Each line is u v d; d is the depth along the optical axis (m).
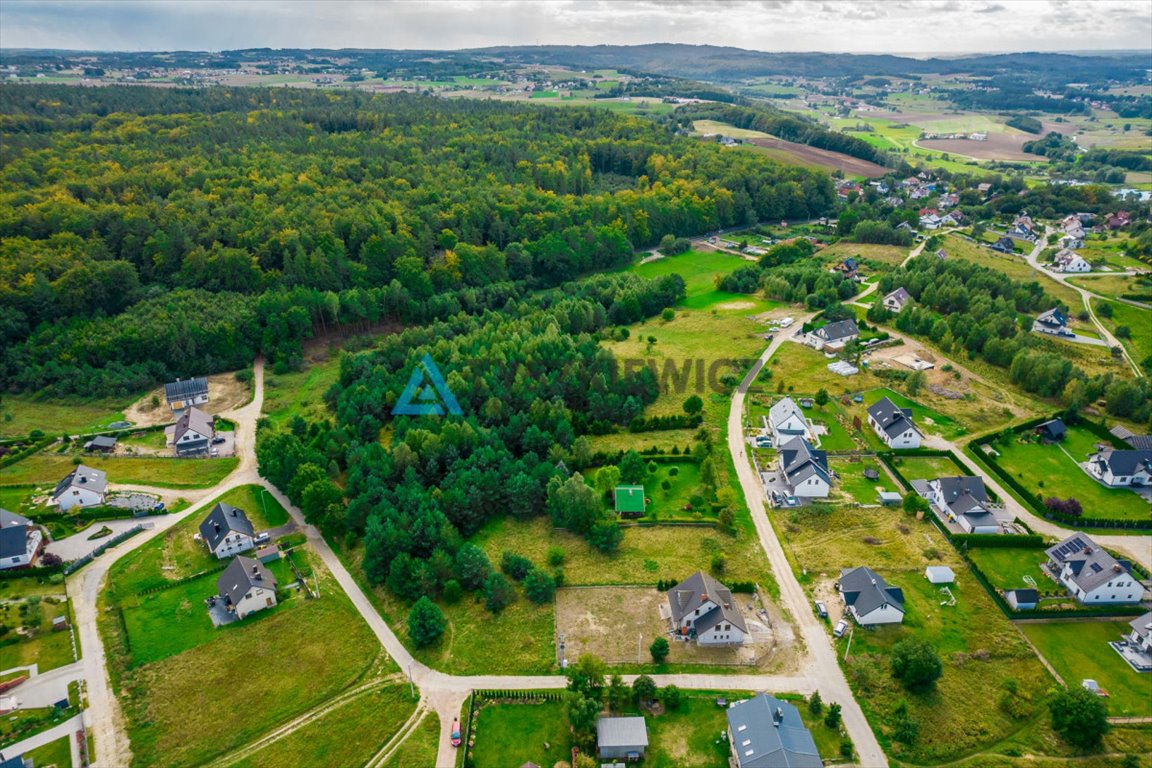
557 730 78.81
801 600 95.94
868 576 94.44
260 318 181.62
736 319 195.75
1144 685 82.12
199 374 173.38
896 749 75.06
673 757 74.88
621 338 185.00
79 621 95.56
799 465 119.94
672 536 109.44
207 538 109.56
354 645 91.19
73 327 171.50
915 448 130.62
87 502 120.06
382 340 192.00
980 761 73.75
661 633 91.25
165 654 89.94
